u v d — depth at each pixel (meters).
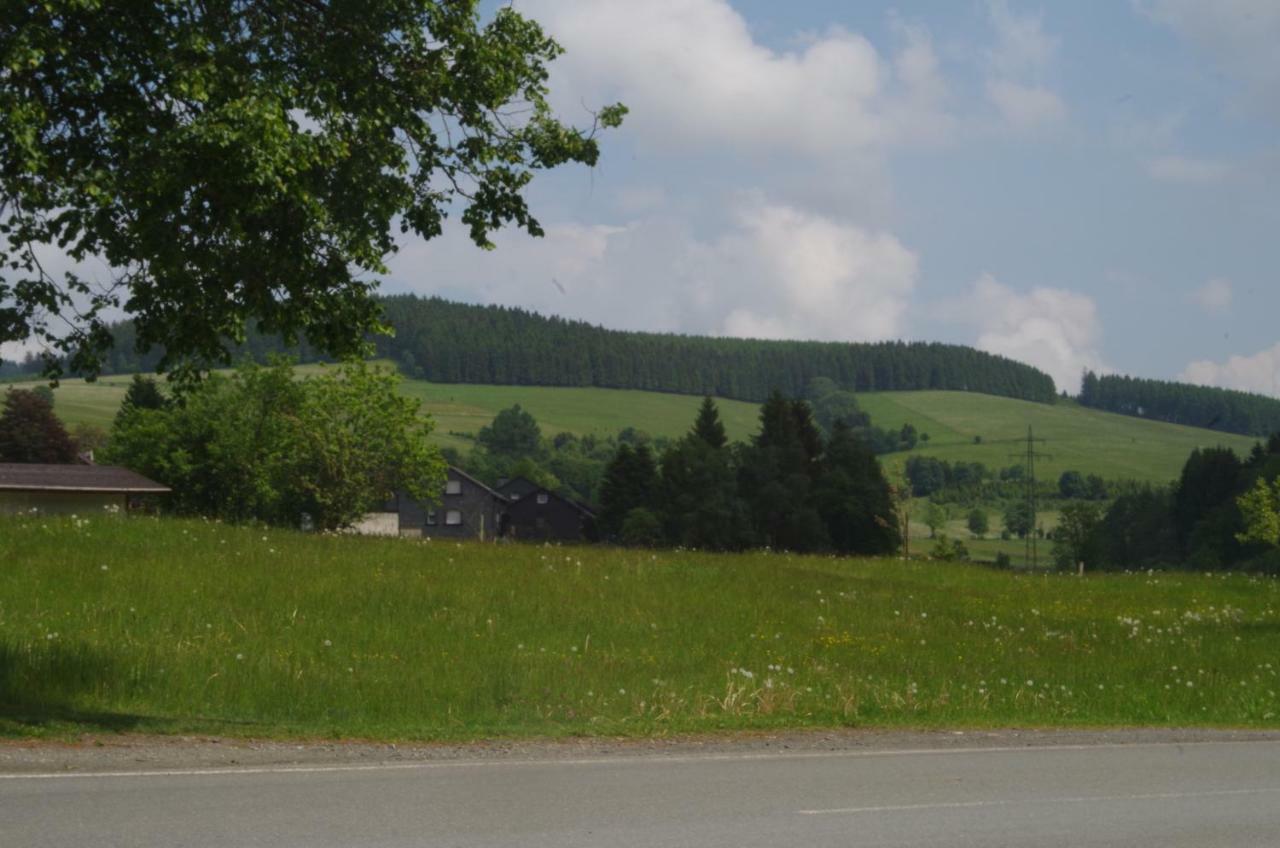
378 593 22.25
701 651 19.48
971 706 16.06
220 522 30.94
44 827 7.66
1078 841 8.35
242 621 19.19
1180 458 154.88
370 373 67.12
